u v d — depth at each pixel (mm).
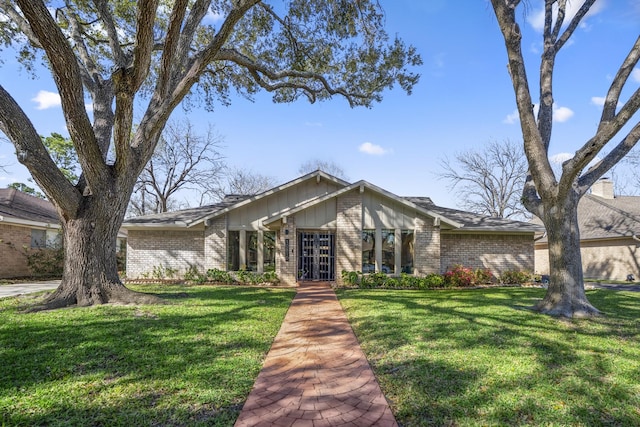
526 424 2969
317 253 14875
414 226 13828
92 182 8266
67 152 27047
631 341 5441
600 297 10500
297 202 15391
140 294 8648
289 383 3924
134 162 8914
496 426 2932
